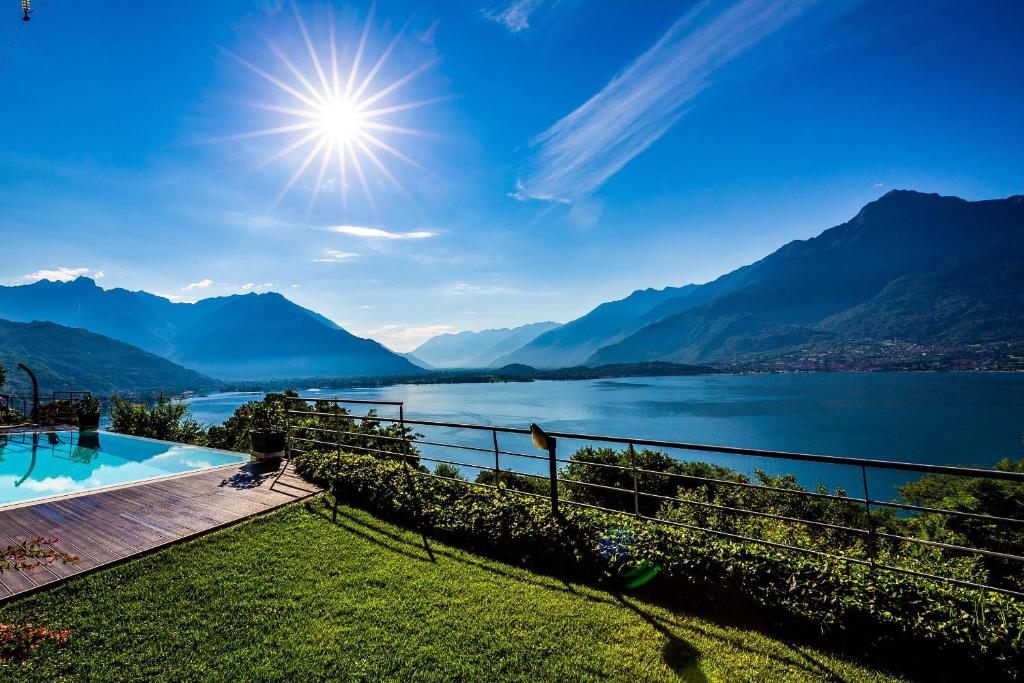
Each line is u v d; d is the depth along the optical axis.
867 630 3.35
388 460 7.39
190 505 6.12
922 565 4.13
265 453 8.36
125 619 3.72
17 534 5.13
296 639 3.51
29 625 3.52
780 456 3.84
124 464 9.30
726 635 3.57
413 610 3.90
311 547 5.05
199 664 3.24
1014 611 3.13
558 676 3.13
